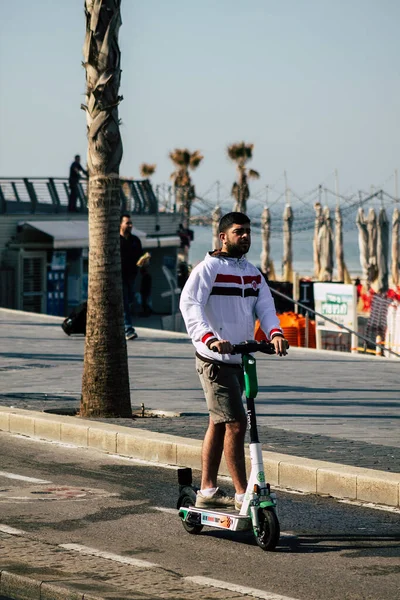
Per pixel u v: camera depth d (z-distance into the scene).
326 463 11.95
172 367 21.94
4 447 14.28
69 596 7.79
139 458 13.65
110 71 15.57
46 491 11.65
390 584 8.22
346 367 22.69
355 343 30.31
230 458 9.63
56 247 49.09
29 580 8.08
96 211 15.55
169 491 11.71
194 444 13.16
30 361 22.39
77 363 22.19
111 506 10.96
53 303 51.38
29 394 17.70
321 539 9.62
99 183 15.49
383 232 67.25
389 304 30.47
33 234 50.28
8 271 49.34
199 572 8.54
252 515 9.19
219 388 9.59
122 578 8.17
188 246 63.81
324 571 8.57
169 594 7.75
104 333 15.52
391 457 12.47
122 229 27.44
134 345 26.52
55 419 14.95
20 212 51.94
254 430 9.26
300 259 190.25
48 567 8.45
